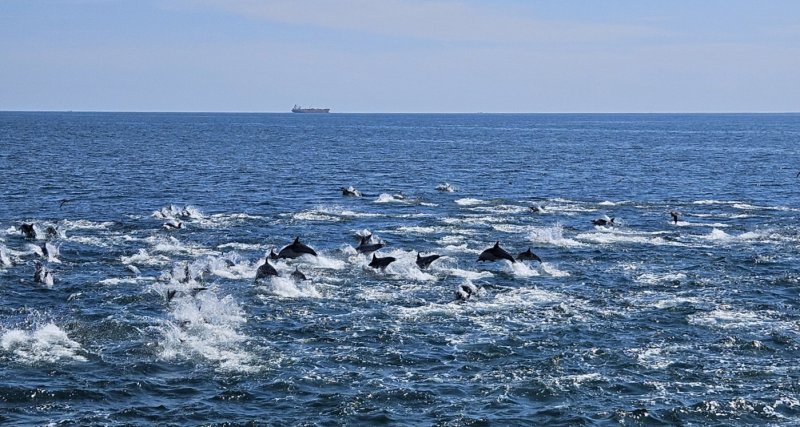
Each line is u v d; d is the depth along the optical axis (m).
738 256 68.81
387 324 49.34
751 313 51.94
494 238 76.56
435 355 44.22
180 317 50.03
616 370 42.31
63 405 37.50
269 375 41.22
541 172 150.38
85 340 45.75
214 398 38.53
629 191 120.25
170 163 160.00
